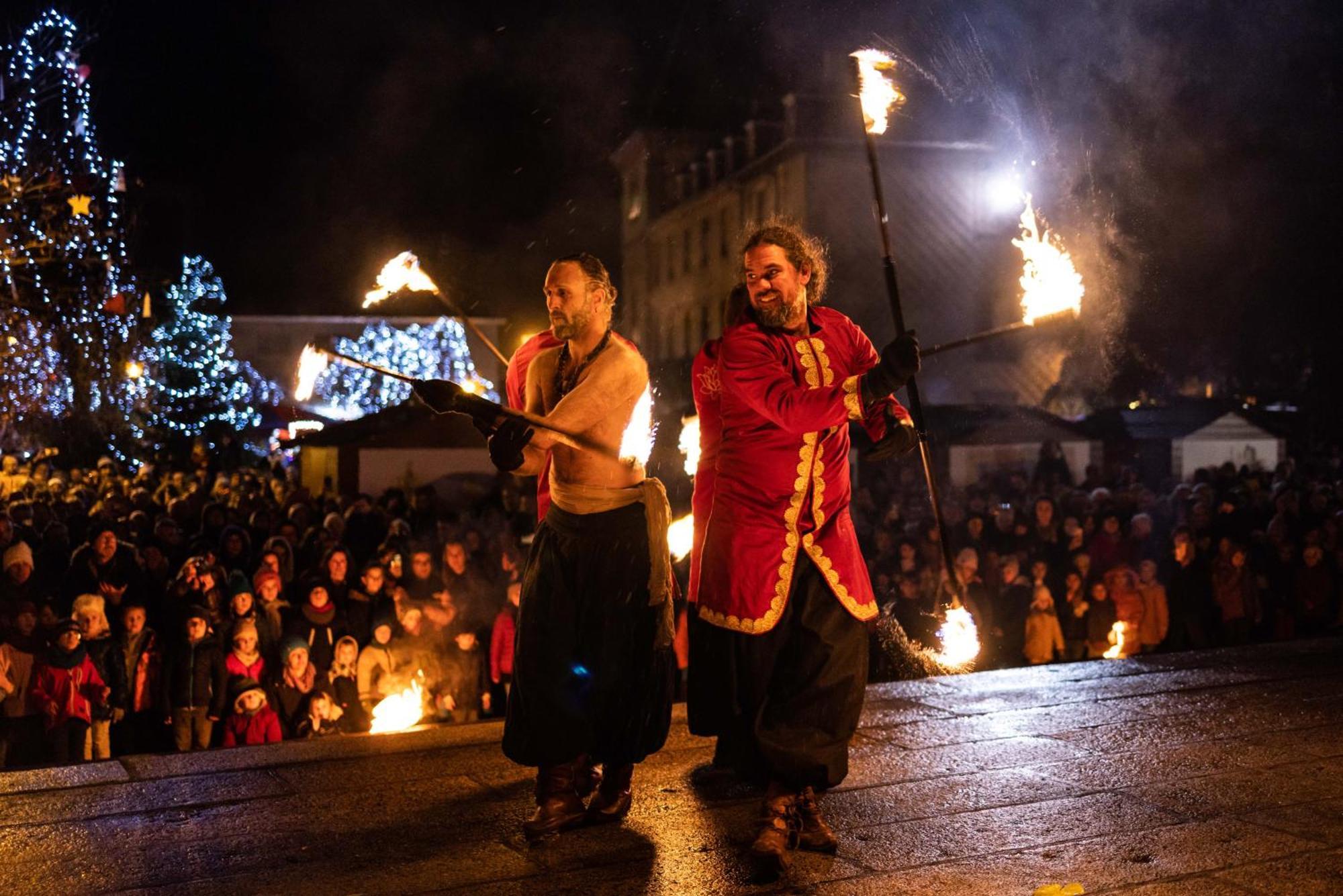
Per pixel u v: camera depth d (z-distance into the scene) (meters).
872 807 3.91
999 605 8.93
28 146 13.96
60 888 3.29
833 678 3.44
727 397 3.52
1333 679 5.67
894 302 3.74
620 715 3.76
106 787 4.14
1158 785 4.12
